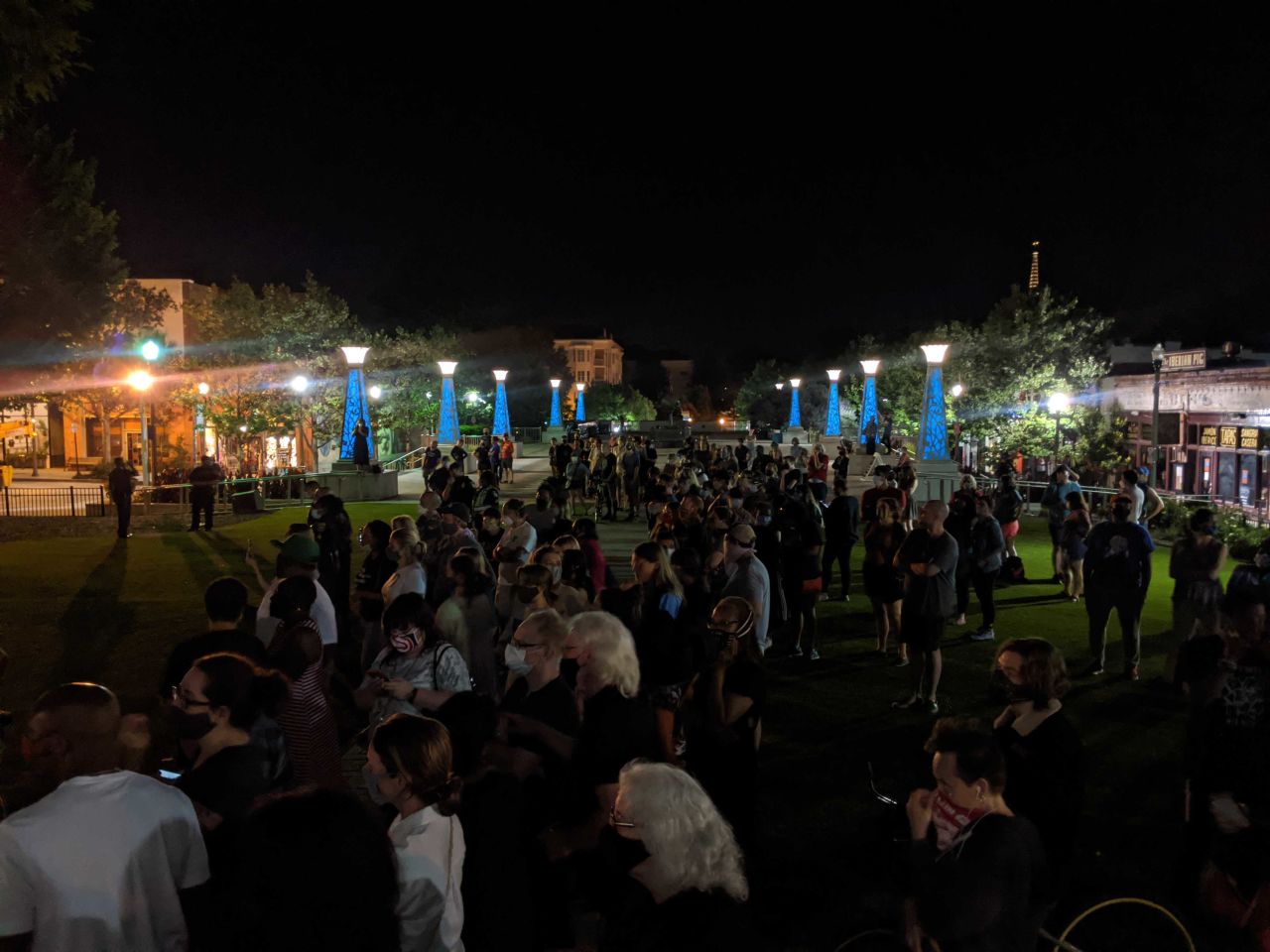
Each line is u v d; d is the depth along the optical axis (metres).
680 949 2.70
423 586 7.73
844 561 14.14
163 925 2.83
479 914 3.71
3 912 2.67
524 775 4.28
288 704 4.70
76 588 14.16
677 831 2.74
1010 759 4.20
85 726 3.00
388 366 47.12
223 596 5.45
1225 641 5.50
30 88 11.50
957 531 11.69
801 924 4.94
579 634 4.13
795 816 6.36
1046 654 4.20
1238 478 33.59
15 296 22.62
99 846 2.74
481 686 6.78
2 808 3.47
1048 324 38.31
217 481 21.42
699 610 8.02
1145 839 6.08
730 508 11.12
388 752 3.21
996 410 38.25
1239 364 37.16
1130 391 41.53
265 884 2.12
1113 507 9.91
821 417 87.44
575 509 26.08
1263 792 4.41
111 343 34.06
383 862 2.22
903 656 10.55
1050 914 4.89
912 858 3.34
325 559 9.78
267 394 38.44
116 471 19.59
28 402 33.31
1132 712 8.74
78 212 25.11
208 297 48.53
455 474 17.38
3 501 31.66
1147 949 4.64
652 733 4.07
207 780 3.46
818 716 8.59
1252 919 3.61
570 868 3.92
